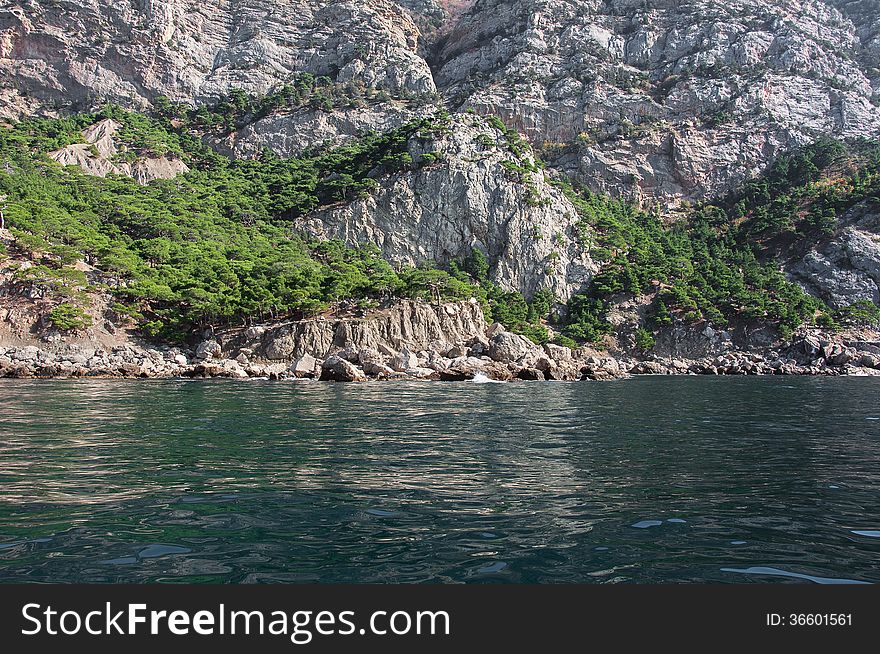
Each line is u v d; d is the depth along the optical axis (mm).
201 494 11477
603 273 118875
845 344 99500
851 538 9172
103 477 12859
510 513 10352
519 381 59500
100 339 68250
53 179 103188
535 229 123000
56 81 169250
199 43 190125
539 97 184125
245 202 119312
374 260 107312
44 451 16094
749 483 12719
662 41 199875
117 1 179125
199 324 75062
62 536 8945
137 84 175875
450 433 20781
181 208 104188
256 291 74125
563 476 13375
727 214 155625
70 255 73625
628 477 13305
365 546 8719
